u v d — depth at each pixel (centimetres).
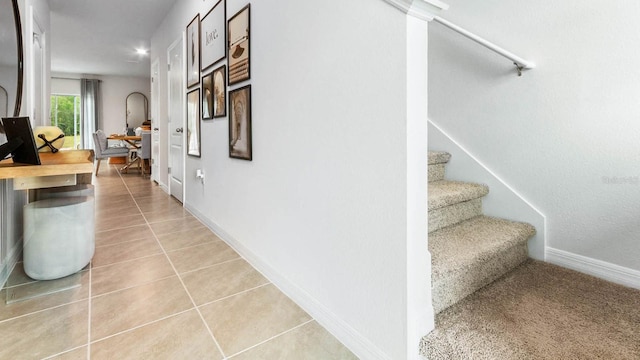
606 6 139
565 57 154
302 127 157
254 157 207
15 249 213
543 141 165
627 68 135
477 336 107
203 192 312
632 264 139
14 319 147
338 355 128
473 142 196
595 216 148
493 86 184
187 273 201
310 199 154
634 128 135
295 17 159
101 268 206
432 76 217
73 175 182
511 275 152
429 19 108
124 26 472
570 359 95
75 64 743
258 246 207
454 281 127
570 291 136
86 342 132
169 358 124
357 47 123
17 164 154
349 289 132
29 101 258
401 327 109
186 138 360
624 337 105
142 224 306
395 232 111
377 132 116
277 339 137
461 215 177
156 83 500
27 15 252
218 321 149
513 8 171
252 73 205
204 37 290
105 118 892
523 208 174
